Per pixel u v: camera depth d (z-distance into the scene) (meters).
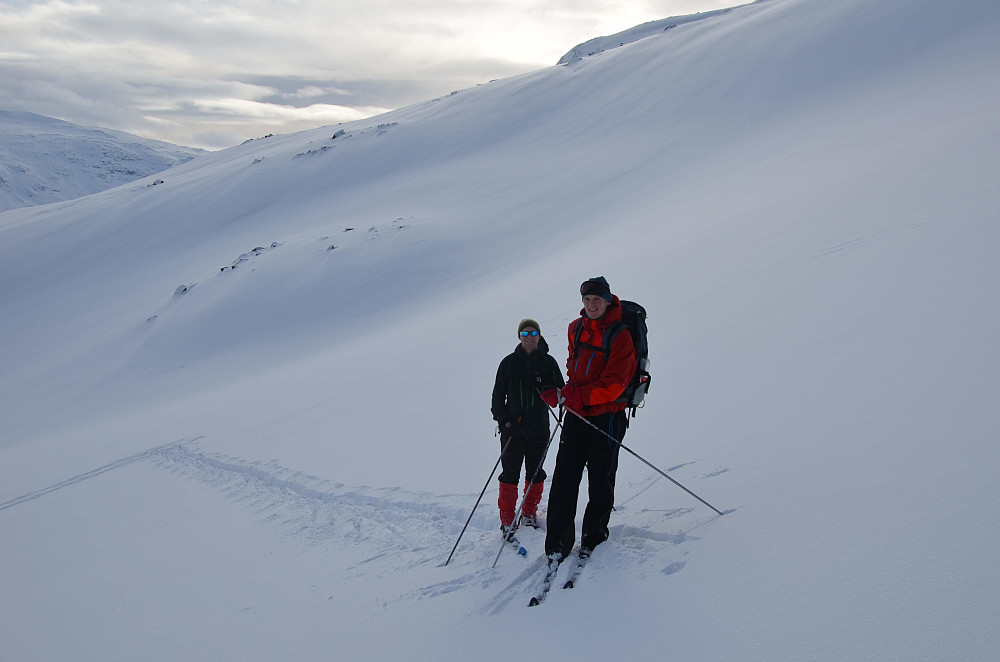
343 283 38.31
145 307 47.19
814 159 25.23
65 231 75.19
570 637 3.25
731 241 15.75
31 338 48.34
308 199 70.25
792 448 4.66
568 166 56.12
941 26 51.91
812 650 2.61
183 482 10.11
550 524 4.14
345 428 10.48
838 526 3.43
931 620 2.55
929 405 4.48
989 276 6.77
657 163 48.31
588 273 19.08
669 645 2.94
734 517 3.98
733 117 54.59
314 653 3.83
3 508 11.78
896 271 8.30
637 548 3.99
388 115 108.00
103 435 19.03
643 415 6.63
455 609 3.90
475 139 75.88
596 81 81.00
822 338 6.91
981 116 19.52
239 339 35.06
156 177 114.62
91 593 6.20
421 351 16.45
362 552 5.39
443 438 8.20
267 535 6.51
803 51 59.66
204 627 4.67
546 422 5.23
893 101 36.66
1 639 5.66
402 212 51.56
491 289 26.64
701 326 9.60
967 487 3.34
